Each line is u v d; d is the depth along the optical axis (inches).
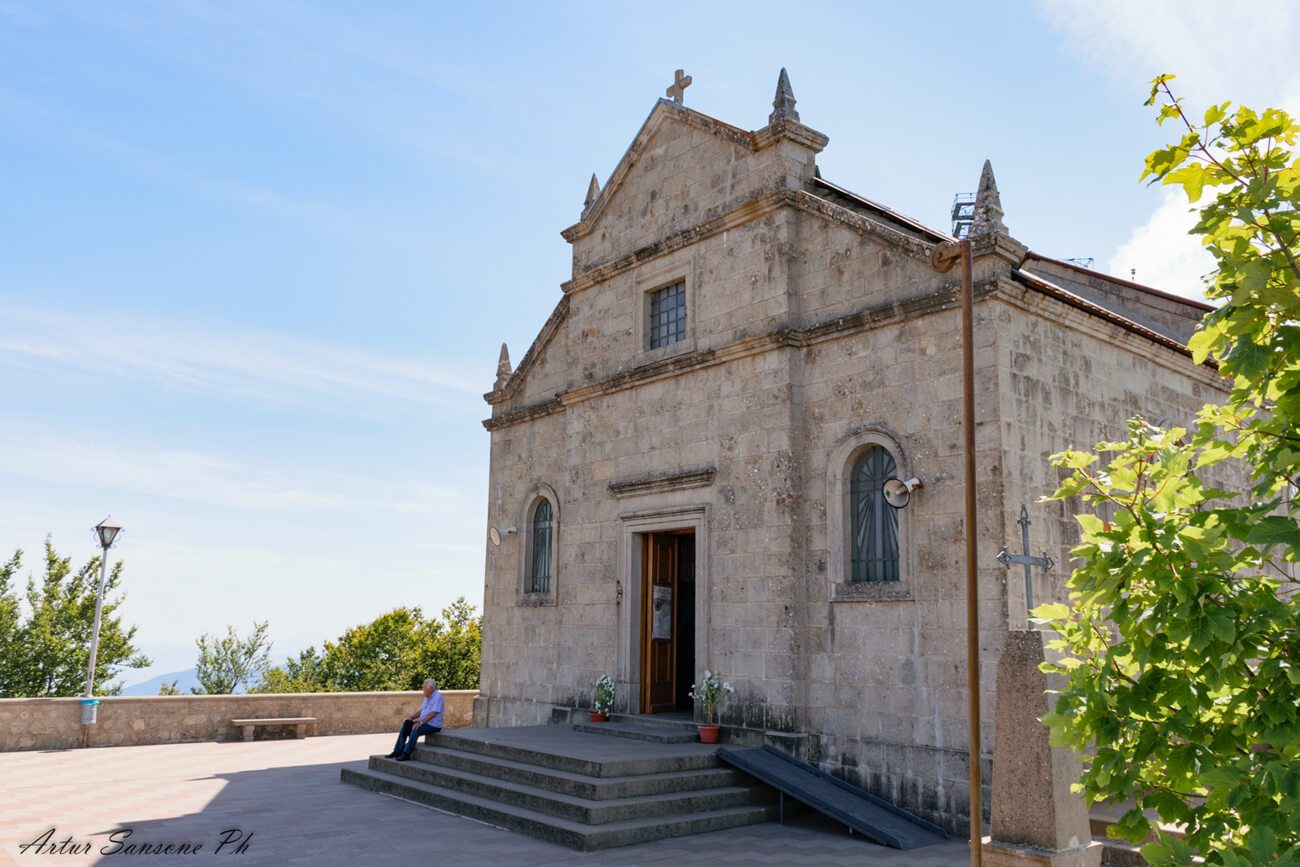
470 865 405.4
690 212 688.4
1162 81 173.5
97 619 815.7
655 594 692.7
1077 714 182.5
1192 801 232.8
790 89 633.6
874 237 565.0
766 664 571.2
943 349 516.4
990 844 268.7
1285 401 163.9
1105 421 551.2
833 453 565.3
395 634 1626.5
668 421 671.8
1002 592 467.5
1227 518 165.5
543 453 807.7
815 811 528.4
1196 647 156.5
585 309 776.9
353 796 575.5
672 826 463.2
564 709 721.0
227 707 868.0
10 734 768.3
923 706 496.7
